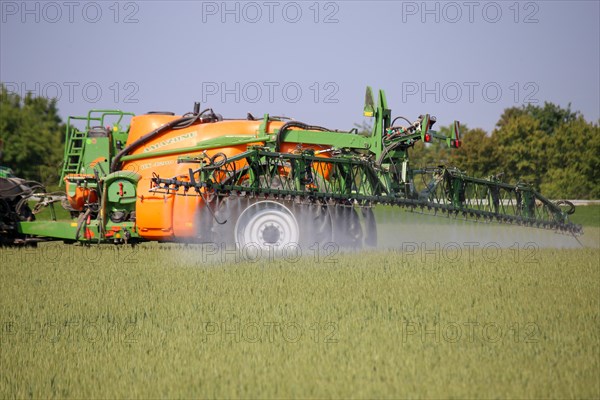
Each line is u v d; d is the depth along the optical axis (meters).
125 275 43.50
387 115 57.53
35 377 25.66
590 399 22.56
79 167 57.91
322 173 55.09
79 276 43.53
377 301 35.19
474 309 33.66
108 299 36.78
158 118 57.31
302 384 24.06
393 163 56.53
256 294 36.94
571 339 28.86
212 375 25.22
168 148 56.47
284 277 41.50
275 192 51.88
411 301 35.19
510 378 24.31
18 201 59.22
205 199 51.28
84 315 33.66
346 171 54.28
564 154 192.75
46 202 58.19
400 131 56.53
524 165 194.50
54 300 36.81
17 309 35.00
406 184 55.91
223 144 55.75
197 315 32.94
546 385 23.66
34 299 37.16
